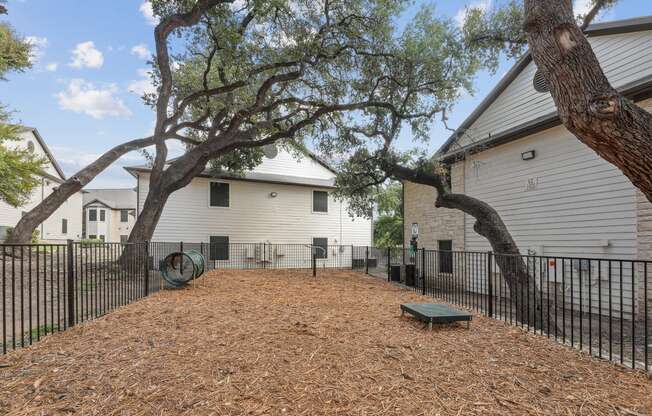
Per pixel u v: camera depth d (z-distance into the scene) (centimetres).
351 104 1186
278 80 1166
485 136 1105
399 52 1084
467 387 276
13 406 238
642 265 675
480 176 1112
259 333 419
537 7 345
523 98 973
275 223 1828
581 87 307
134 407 238
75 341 381
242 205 1755
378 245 2720
